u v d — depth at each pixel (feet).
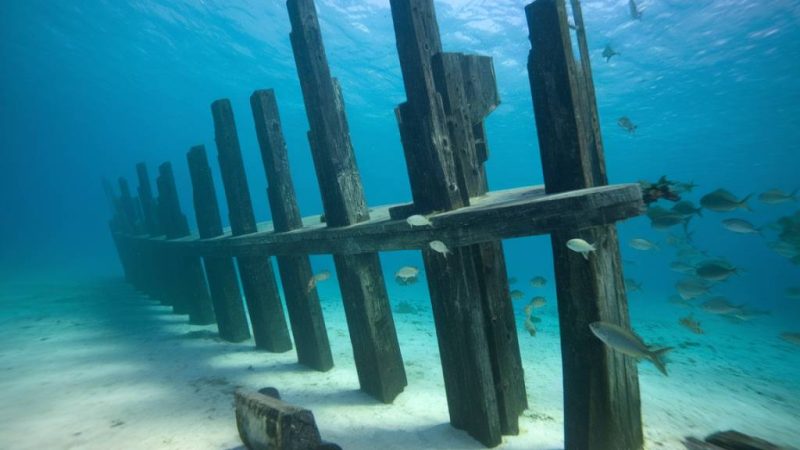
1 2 78.95
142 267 47.26
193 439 13.47
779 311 56.85
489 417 13.33
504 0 67.10
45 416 16.01
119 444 13.34
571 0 13.09
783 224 29.27
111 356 24.64
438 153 12.75
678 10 58.08
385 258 199.11
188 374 21.03
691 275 27.76
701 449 12.80
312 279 20.30
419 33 12.55
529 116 115.24
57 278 74.95
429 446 13.53
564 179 10.85
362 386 18.30
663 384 23.18
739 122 98.37
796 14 54.44
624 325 11.04
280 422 9.98
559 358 27.35
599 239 9.91
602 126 107.65
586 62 13.46
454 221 12.07
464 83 15.90
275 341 24.68
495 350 14.11
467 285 12.98
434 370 22.54
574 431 10.78
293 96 134.62
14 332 31.63
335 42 86.84
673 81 78.28
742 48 64.44
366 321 16.94
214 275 27.76
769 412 19.21
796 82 73.46
